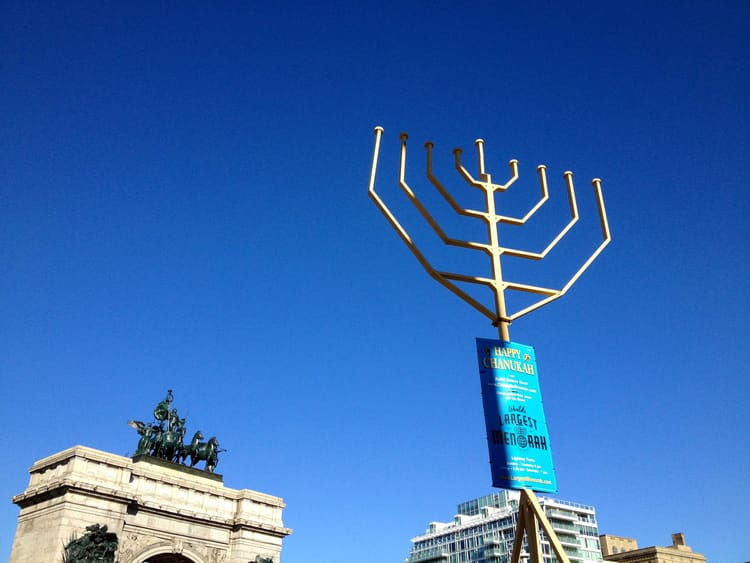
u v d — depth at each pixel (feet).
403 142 74.23
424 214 70.90
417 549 529.86
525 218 76.02
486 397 66.28
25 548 173.78
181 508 197.16
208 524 203.51
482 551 466.29
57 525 168.35
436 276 69.21
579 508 477.36
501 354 69.10
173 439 210.18
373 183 71.51
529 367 70.18
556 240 76.23
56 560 163.73
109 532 174.19
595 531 477.36
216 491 209.87
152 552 186.80
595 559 463.83
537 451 65.98
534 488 63.98
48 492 174.40
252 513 212.23
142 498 186.60
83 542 166.50
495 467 63.16
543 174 79.66
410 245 69.87
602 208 80.02
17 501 182.29
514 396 67.62
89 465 179.22
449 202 72.54
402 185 71.61
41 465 184.75
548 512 459.73
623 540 392.68
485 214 73.92
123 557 178.91
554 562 437.99
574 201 79.15
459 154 75.51
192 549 196.95
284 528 216.95
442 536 510.99
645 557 306.96
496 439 64.64
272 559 212.64
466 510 536.42
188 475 205.57
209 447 217.15
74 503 172.04
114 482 182.50
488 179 76.02
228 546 207.10
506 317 70.59
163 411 214.28
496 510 503.61
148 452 202.59
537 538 61.77
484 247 72.69
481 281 71.15
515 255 74.33
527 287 73.31
